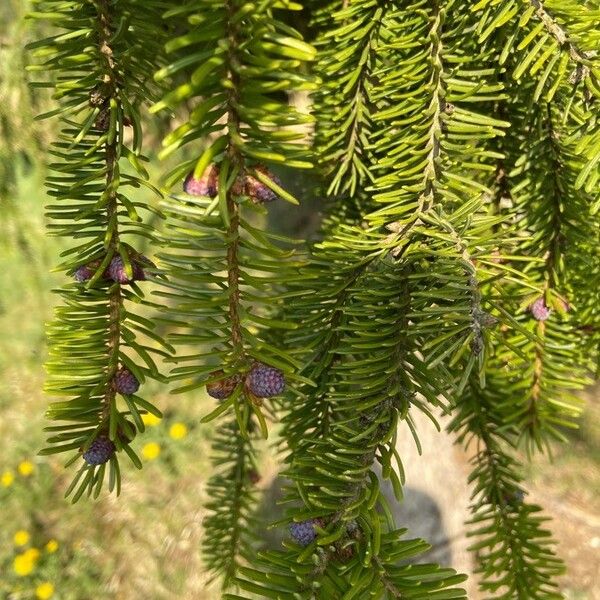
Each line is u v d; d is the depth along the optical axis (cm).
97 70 21
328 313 24
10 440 97
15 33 34
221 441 41
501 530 31
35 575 84
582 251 27
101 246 21
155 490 93
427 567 17
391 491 71
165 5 21
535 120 27
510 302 27
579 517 94
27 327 105
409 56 26
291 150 16
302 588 17
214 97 15
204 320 20
